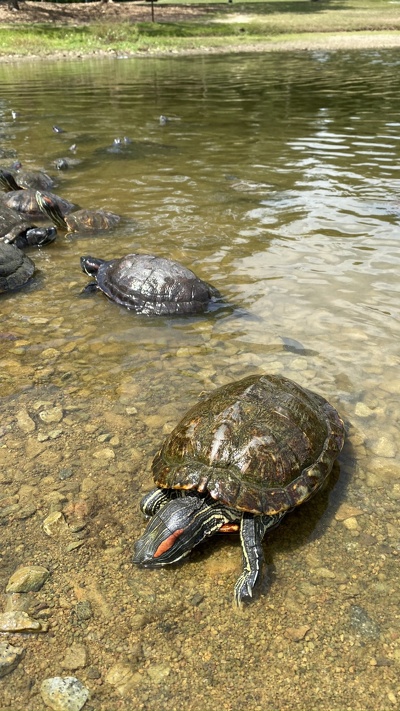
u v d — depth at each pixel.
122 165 1.57
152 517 0.45
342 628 0.40
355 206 1.20
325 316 0.79
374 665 0.37
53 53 4.22
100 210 1.20
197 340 0.75
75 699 0.35
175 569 0.45
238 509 0.44
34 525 0.48
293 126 1.96
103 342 0.75
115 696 0.36
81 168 1.56
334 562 0.45
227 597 0.42
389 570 0.44
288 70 3.27
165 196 1.30
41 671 0.37
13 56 4.08
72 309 0.84
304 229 1.08
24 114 2.25
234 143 1.76
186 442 0.48
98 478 0.53
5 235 1.06
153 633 0.40
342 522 0.48
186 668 0.37
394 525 0.48
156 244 1.04
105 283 0.87
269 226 1.11
